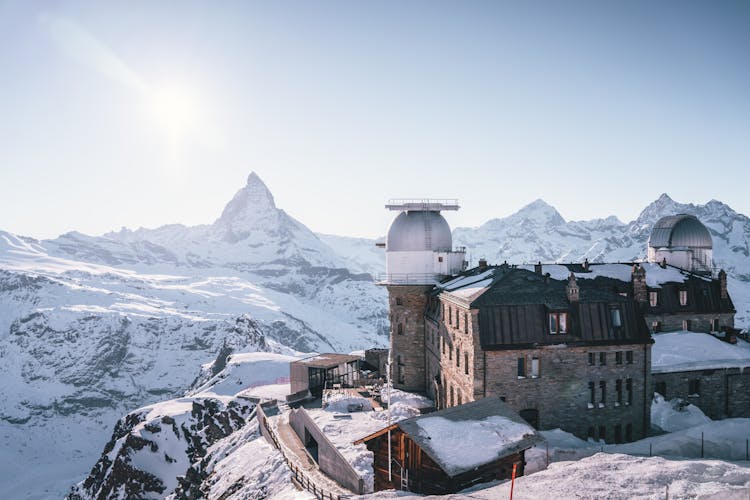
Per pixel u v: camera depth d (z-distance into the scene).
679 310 56.25
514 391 46.03
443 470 28.03
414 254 68.94
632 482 26.62
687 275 58.94
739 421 43.47
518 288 48.53
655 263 61.19
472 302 46.50
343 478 39.78
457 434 31.03
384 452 33.53
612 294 49.44
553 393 46.53
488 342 45.81
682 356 51.56
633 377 47.81
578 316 47.16
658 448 39.09
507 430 31.72
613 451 39.25
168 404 137.25
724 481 26.02
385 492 30.78
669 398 50.94
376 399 64.25
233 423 95.31
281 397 95.19
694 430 41.97
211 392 127.88
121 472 112.06
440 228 69.94
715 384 51.75
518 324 46.53
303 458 48.66
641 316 48.50
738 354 52.56
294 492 39.94
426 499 27.70
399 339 70.00
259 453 55.38
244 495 46.09
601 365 47.28
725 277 57.50
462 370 49.94
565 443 44.19
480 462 28.84
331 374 78.56
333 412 58.50
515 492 27.19
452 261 69.62
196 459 100.38
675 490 24.89
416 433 30.97
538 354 46.34
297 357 151.00
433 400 63.53
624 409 47.56
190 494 63.16
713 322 57.12
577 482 27.47
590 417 47.00
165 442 114.12
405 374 69.44
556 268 56.28
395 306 70.19
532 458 37.97
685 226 68.00
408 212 71.00
